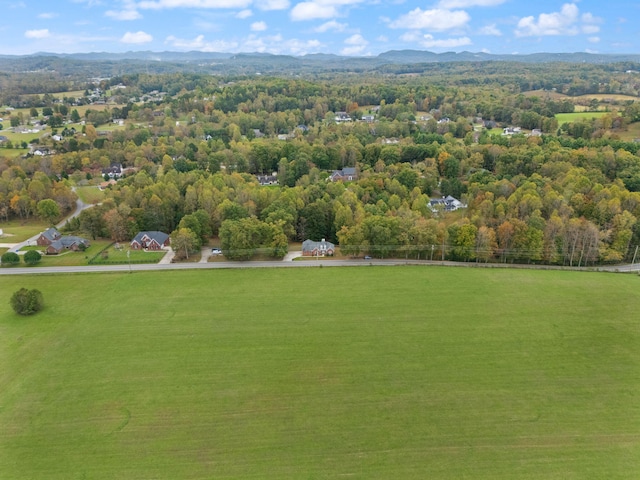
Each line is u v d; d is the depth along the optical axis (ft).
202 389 173.58
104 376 181.37
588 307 238.68
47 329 216.95
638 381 178.19
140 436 150.20
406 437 149.48
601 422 155.84
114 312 233.35
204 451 143.95
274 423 155.94
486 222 329.31
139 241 336.90
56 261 304.50
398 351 199.11
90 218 353.92
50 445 146.41
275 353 197.67
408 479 133.59
